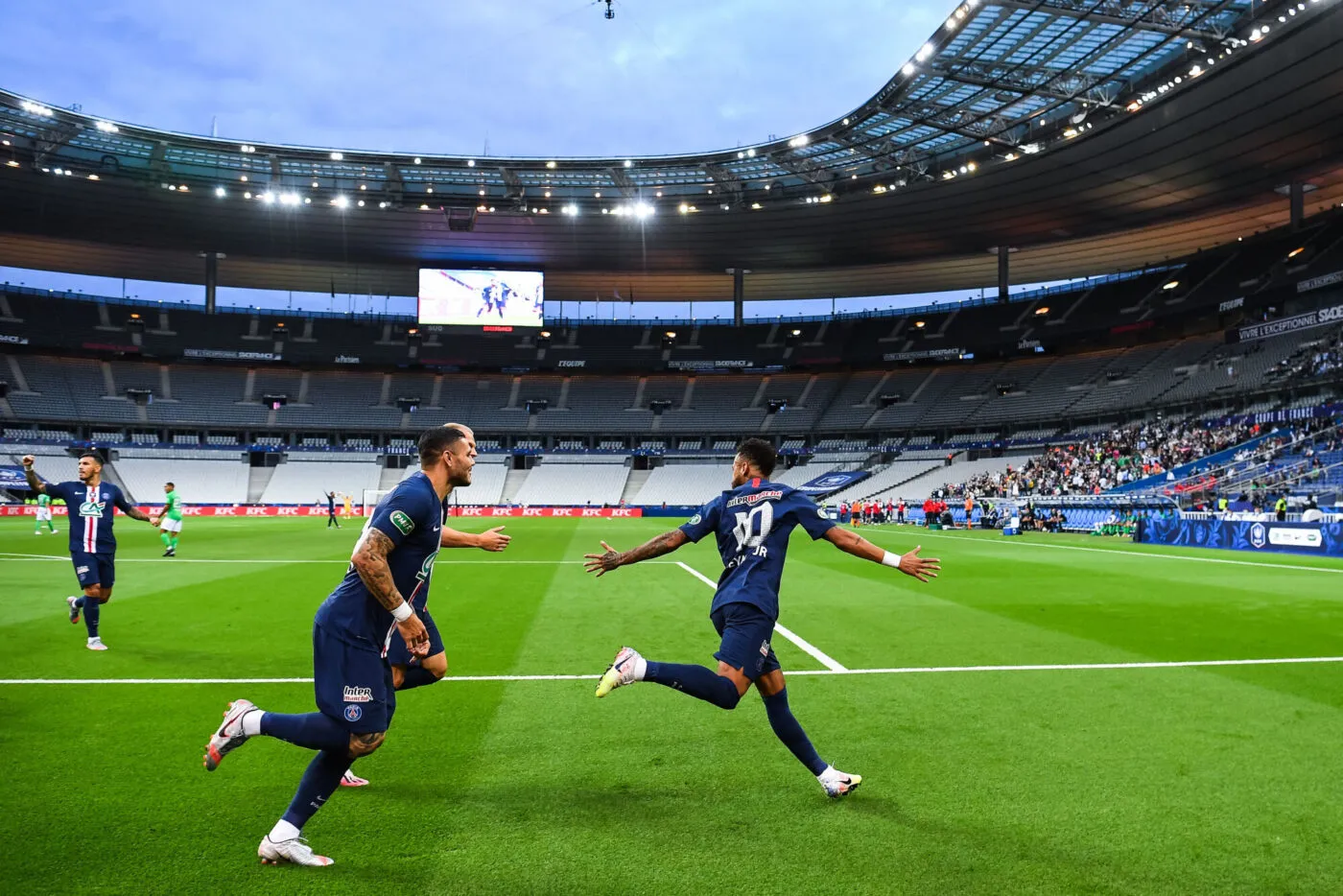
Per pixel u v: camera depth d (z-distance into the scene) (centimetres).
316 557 1755
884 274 5547
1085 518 3036
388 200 4319
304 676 632
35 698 561
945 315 5628
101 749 451
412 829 349
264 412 5553
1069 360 5253
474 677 638
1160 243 4716
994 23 2464
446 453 361
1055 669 669
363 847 330
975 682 621
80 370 5378
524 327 5347
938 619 940
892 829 349
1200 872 310
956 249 4853
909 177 3859
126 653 718
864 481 5194
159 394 5450
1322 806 375
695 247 5031
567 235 4891
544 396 6025
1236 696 575
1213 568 1560
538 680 628
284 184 4209
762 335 6003
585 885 298
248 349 5581
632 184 4272
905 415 5506
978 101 3025
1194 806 375
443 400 5906
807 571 1526
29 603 1027
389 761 438
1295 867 313
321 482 5341
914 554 365
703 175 4106
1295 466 3033
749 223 4594
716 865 315
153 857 320
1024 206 4116
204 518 4431
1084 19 2380
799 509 385
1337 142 3291
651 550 402
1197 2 2294
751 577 380
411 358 5784
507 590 1212
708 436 5822
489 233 4872
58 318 5259
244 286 5969
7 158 3722
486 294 5334
